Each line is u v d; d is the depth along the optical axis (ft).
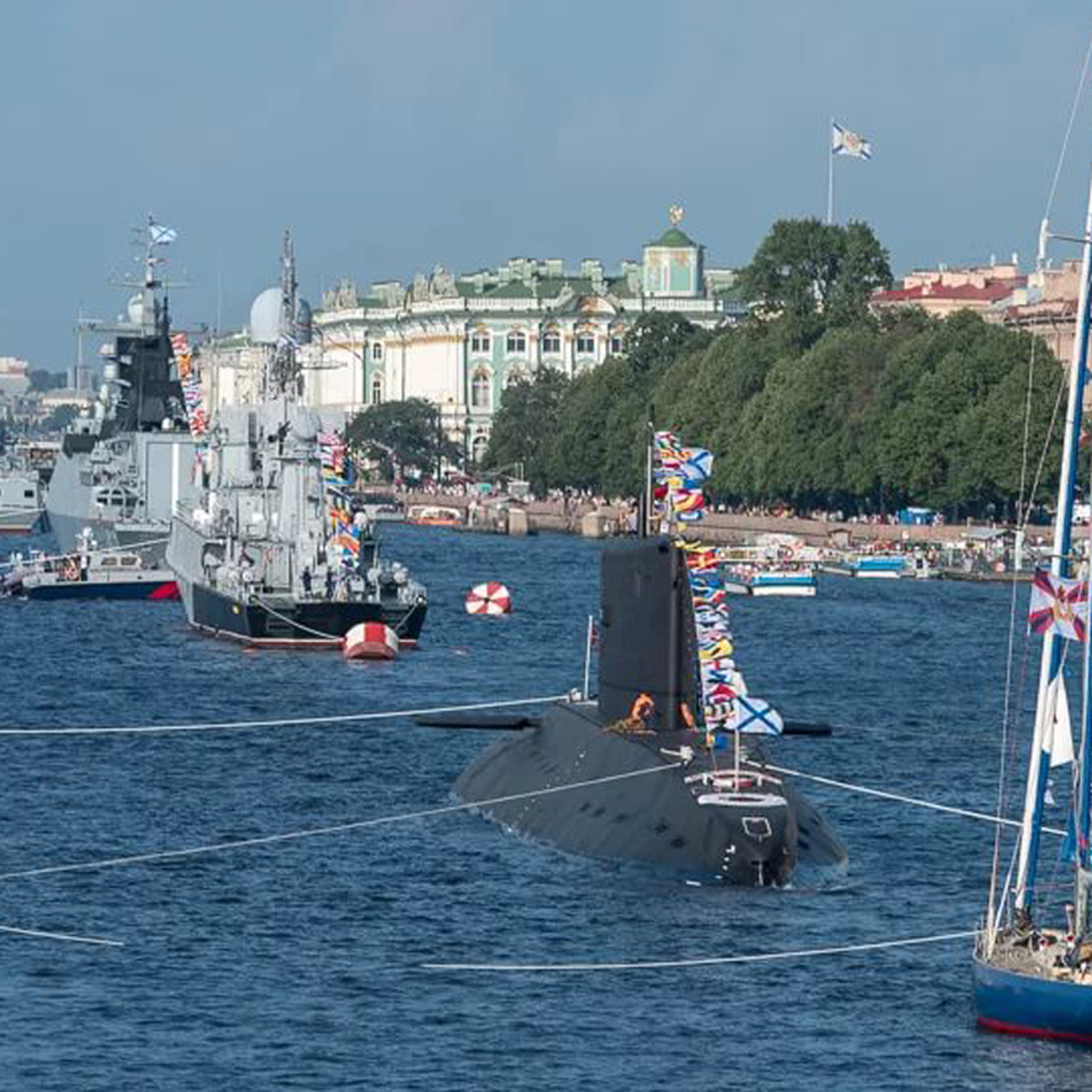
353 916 628.69
